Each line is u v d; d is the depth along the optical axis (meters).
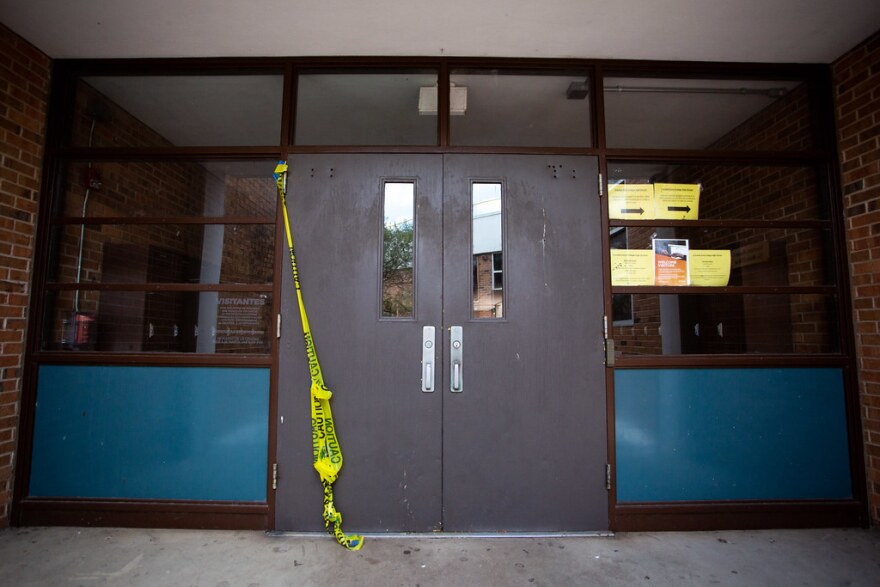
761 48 2.76
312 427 2.56
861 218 2.71
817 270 2.86
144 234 2.83
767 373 2.71
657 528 2.58
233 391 2.63
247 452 2.60
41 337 2.73
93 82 2.97
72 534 2.51
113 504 2.59
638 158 2.80
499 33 2.62
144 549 2.35
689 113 2.99
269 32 2.61
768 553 2.35
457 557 2.29
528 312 2.64
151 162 2.87
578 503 2.56
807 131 2.94
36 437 2.66
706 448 2.65
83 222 2.80
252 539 2.45
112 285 2.75
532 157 2.74
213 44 2.72
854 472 2.68
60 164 2.89
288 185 2.71
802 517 2.63
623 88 2.93
